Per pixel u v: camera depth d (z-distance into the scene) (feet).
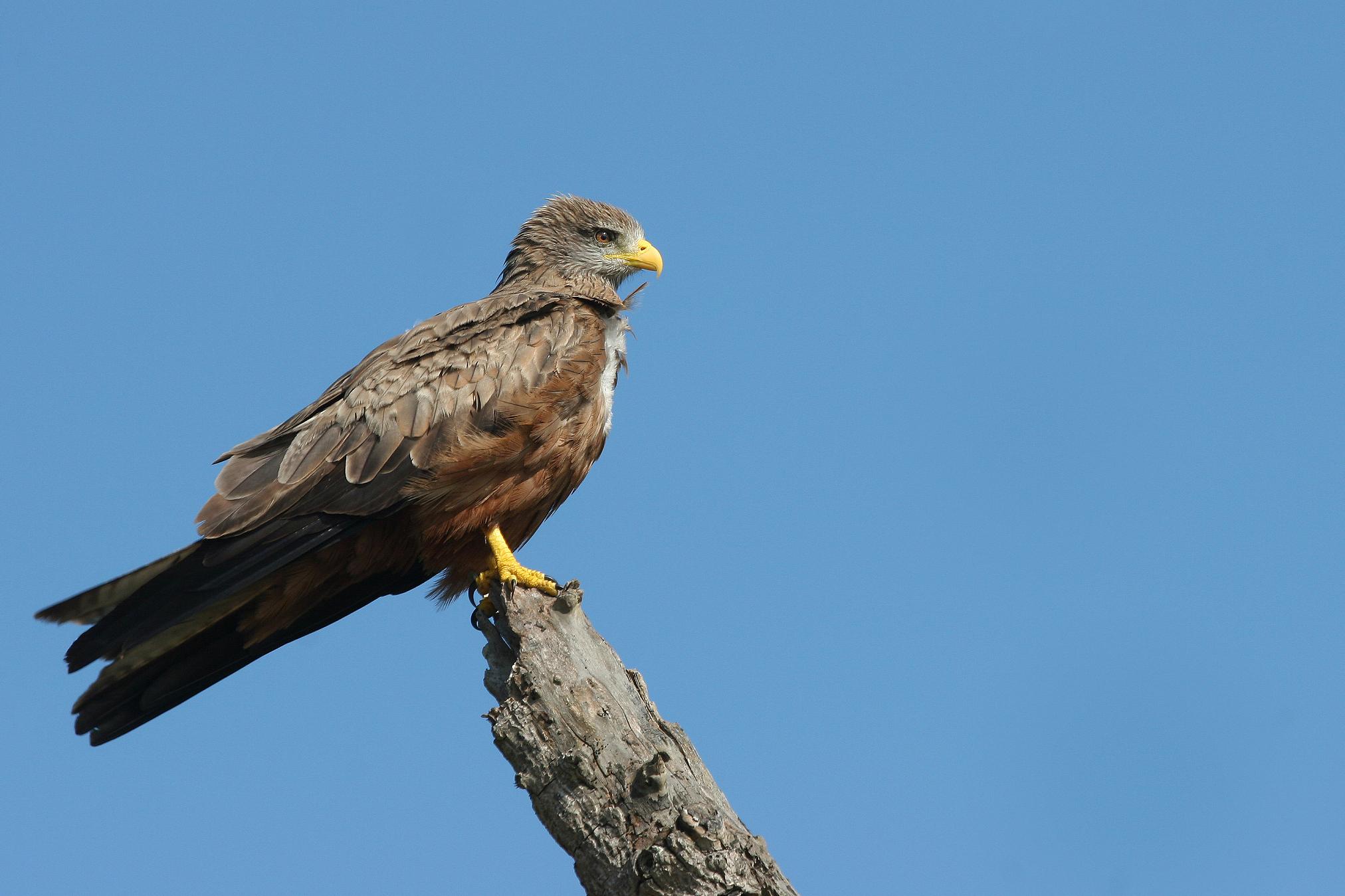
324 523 36.45
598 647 29.04
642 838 25.76
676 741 27.53
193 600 33.47
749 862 25.59
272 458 37.50
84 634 31.24
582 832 26.14
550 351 39.01
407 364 38.60
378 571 39.47
